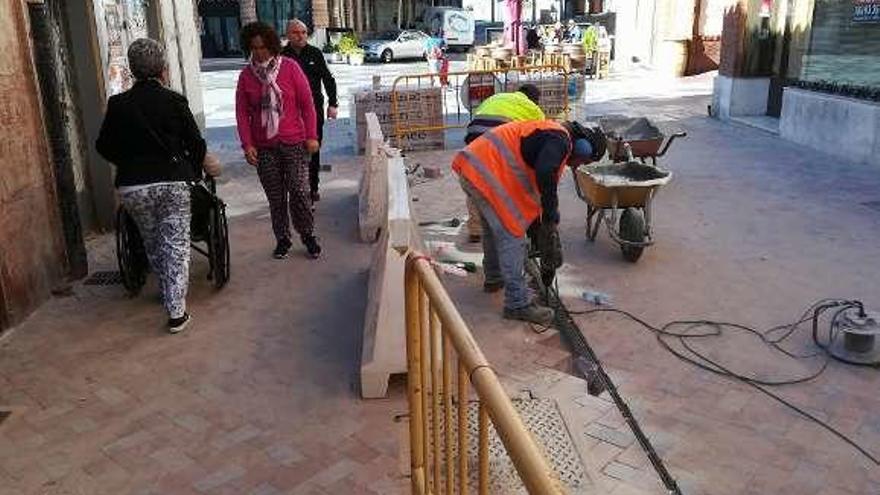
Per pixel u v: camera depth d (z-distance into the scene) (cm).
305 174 600
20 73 504
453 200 834
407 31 3791
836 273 592
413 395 257
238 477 328
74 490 321
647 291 561
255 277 576
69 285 557
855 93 1038
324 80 810
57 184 550
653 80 2208
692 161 1036
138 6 809
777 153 1084
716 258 632
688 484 331
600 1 3447
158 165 462
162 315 505
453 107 1627
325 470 331
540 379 410
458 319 195
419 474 267
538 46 2309
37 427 370
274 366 429
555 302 533
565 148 450
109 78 696
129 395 400
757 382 425
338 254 629
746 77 1379
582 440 351
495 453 317
